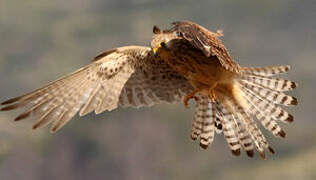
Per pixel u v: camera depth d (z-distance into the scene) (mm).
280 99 8055
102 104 8320
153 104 8594
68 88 8109
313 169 32844
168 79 8570
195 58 7938
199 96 8461
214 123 8438
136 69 8516
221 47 7266
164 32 8203
